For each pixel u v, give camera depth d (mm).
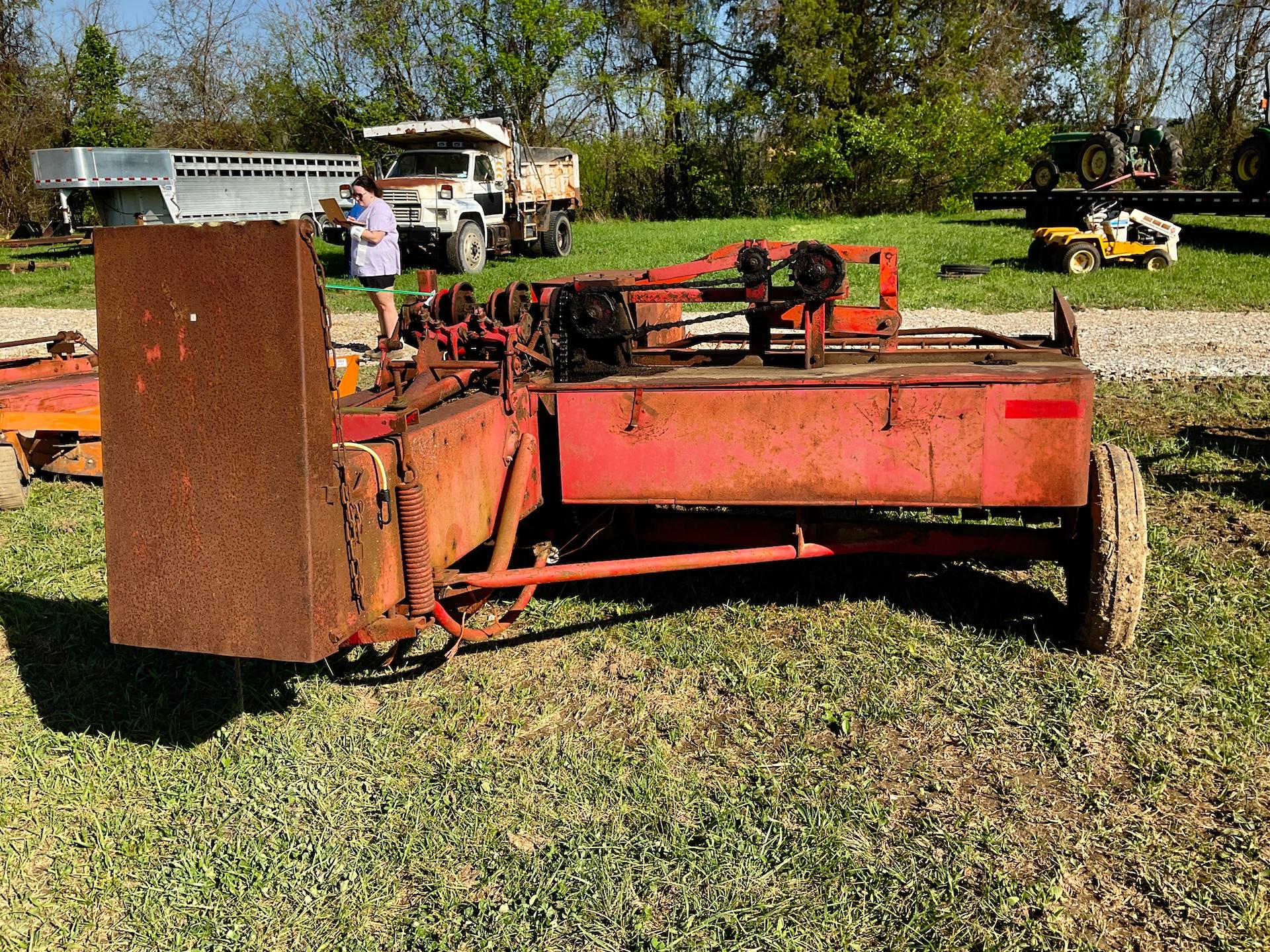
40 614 4535
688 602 4578
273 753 3520
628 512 4535
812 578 4781
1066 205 23188
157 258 2719
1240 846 2951
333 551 2805
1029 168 35250
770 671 3955
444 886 2891
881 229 25984
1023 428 3588
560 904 2805
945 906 2771
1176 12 41062
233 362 2693
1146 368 9398
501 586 3664
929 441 3633
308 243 2633
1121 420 7457
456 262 19016
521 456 3830
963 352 4547
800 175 37062
